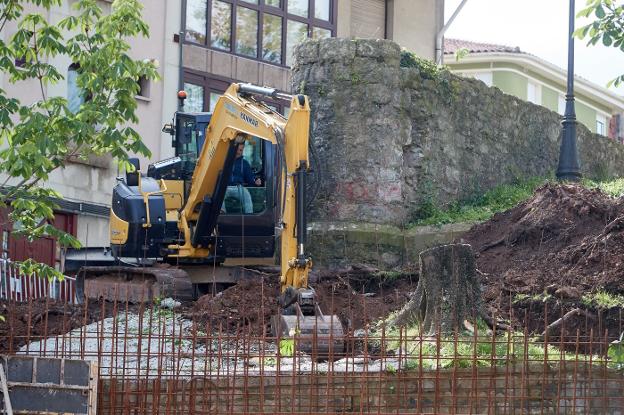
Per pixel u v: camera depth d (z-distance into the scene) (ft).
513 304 56.44
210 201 68.08
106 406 43.55
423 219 78.74
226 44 105.60
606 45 48.14
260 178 71.31
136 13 53.06
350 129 77.20
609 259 58.95
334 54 77.87
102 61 51.93
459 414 45.47
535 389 46.26
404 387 45.50
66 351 47.75
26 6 91.50
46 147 48.98
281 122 60.75
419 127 79.82
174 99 102.42
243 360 48.01
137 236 70.49
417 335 49.98
